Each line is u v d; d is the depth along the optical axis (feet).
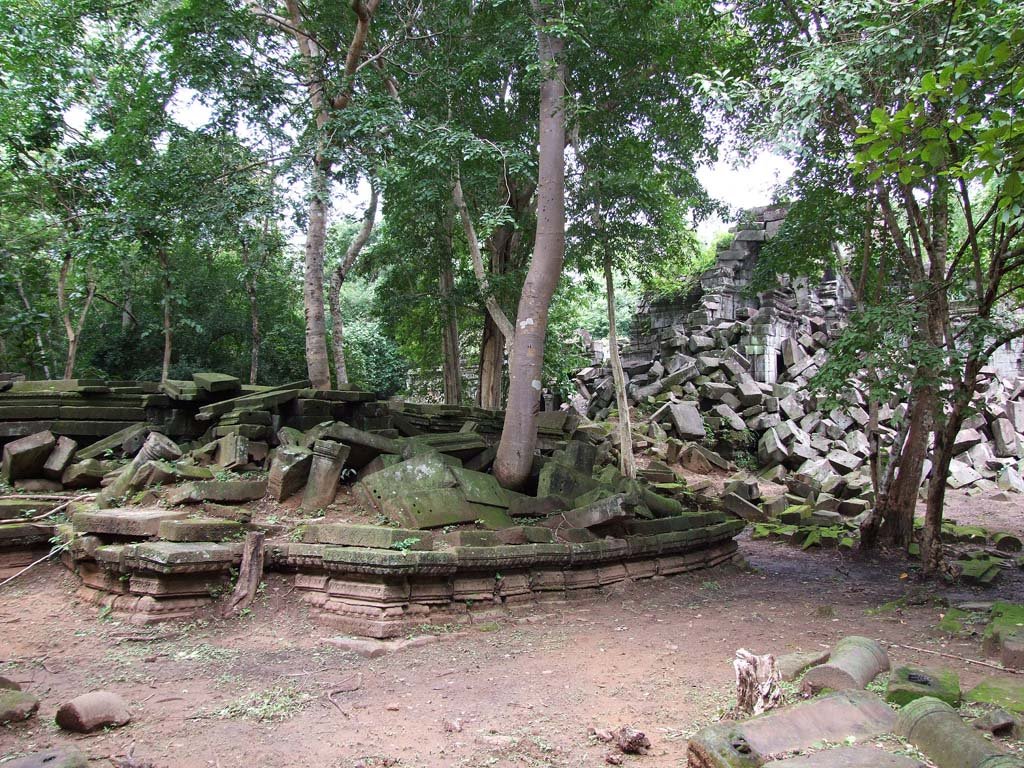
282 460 28.58
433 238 52.65
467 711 15.46
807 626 24.56
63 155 49.60
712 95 28.27
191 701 15.88
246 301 67.36
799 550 42.88
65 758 11.02
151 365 62.80
